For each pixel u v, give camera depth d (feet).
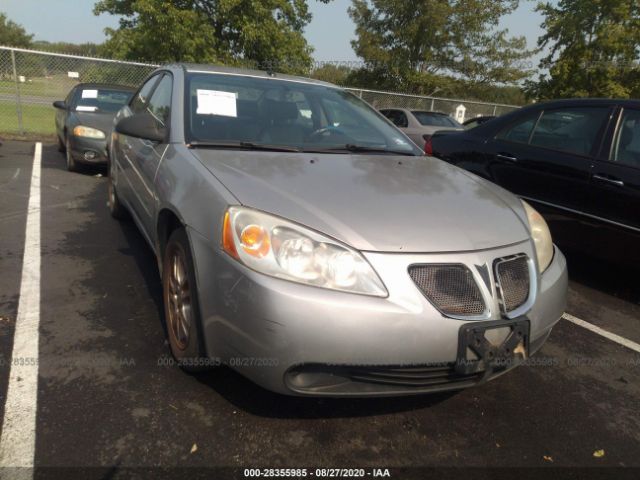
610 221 12.22
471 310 6.18
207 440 6.42
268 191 6.78
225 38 66.90
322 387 6.09
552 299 7.14
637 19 65.00
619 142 12.44
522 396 8.11
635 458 6.88
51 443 6.15
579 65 67.87
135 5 58.18
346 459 6.34
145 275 11.46
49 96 36.73
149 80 13.41
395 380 6.19
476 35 84.23
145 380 7.52
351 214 6.52
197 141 8.71
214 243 6.42
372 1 84.23
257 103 10.18
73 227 14.66
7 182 19.95
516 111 15.06
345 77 84.64
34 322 9.00
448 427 7.13
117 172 13.55
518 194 14.28
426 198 7.48
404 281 5.99
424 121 35.47
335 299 5.76
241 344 6.08
